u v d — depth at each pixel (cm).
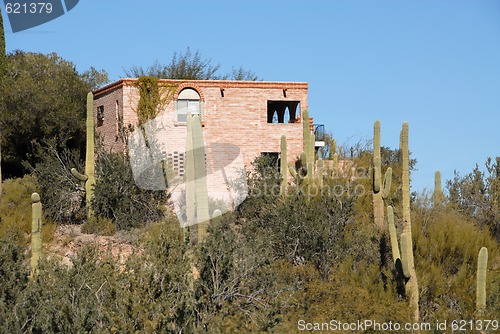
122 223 2514
